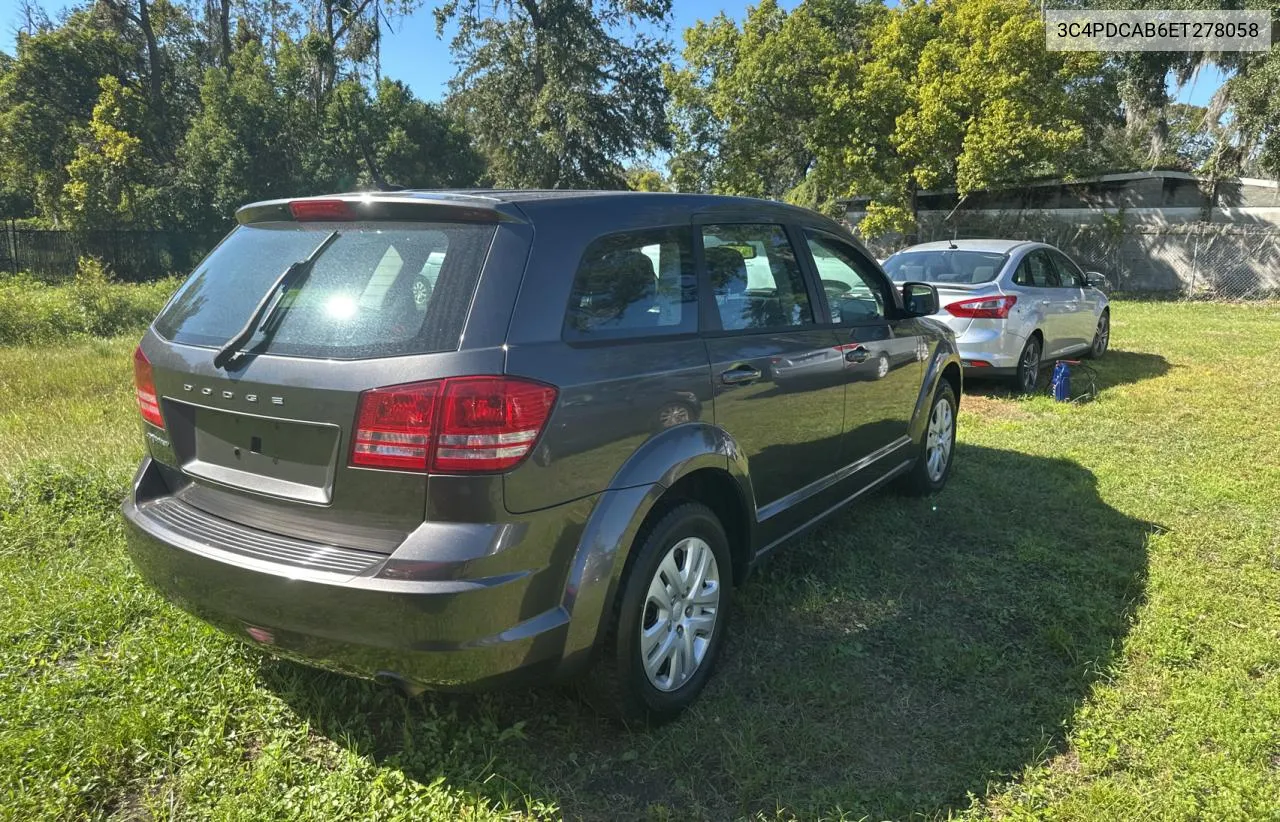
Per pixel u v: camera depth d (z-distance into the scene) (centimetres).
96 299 1309
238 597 240
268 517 249
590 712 290
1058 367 806
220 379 252
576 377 242
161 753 262
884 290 456
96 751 258
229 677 298
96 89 3447
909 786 254
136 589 360
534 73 3694
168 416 276
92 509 448
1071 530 467
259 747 269
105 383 822
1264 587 392
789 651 335
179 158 3316
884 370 427
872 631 351
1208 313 1667
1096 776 259
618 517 252
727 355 307
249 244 285
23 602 346
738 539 329
